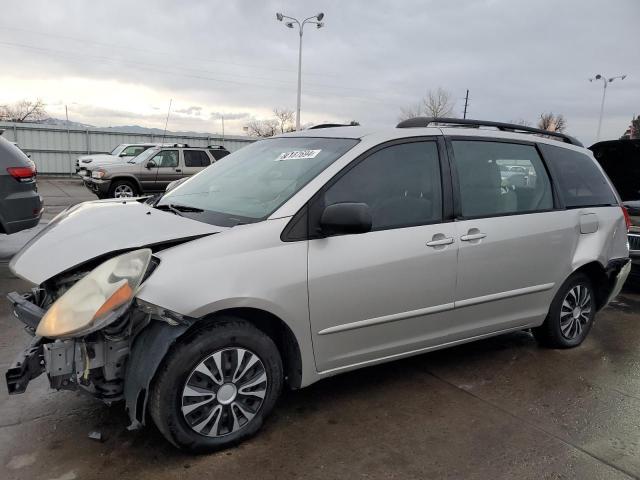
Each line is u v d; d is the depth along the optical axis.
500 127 4.18
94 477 2.57
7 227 6.54
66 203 15.61
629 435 3.16
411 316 3.38
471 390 3.68
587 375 4.01
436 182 3.54
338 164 3.19
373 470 2.72
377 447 2.93
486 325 3.84
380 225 3.25
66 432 2.94
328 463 2.76
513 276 3.86
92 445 2.83
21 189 6.64
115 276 2.54
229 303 2.68
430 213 3.47
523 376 3.95
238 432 2.85
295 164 3.42
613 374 4.05
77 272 2.84
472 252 3.58
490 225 3.69
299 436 3.00
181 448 2.71
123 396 2.71
